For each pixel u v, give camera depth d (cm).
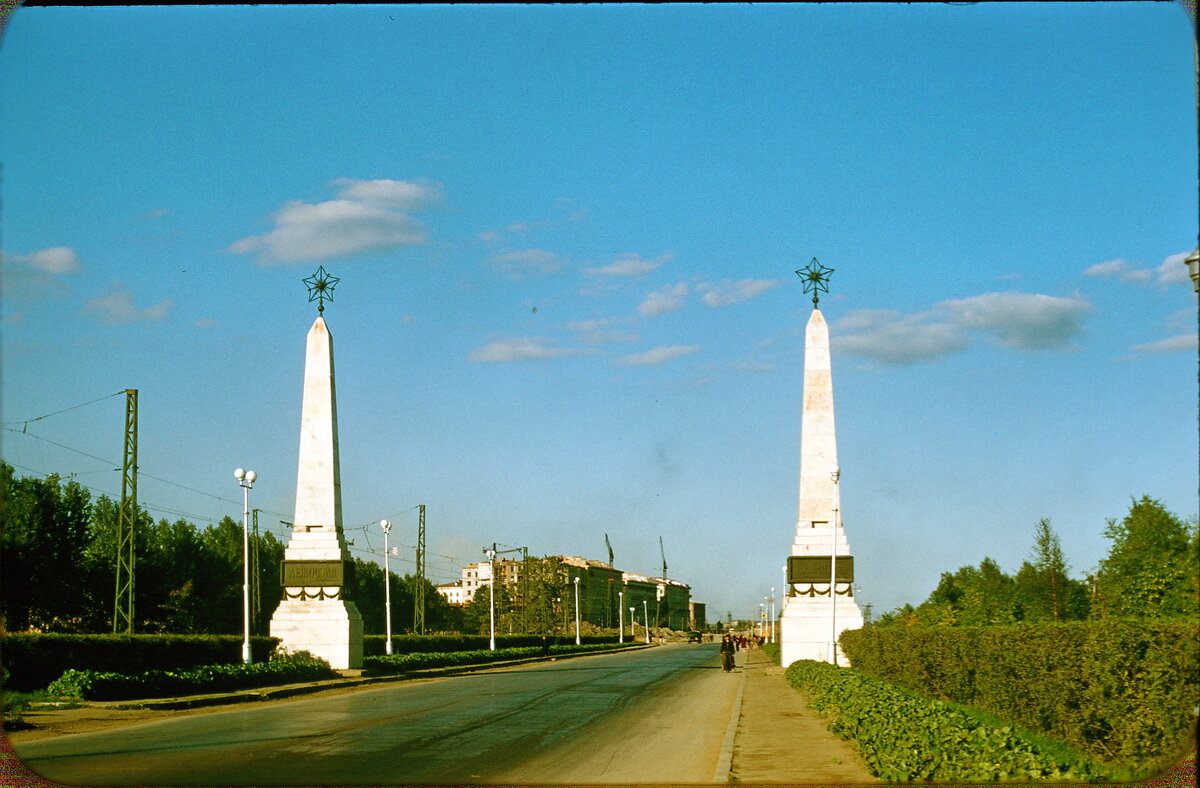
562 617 14350
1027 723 1762
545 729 2155
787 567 4675
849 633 4269
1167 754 1301
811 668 3484
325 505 4431
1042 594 3416
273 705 2889
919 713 1656
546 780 1420
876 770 1384
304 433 4462
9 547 5753
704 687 3716
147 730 2136
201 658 3822
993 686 1972
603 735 2038
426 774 1469
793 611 4616
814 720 2323
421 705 2850
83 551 6222
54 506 6031
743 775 1459
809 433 4703
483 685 3925
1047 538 3447
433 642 6575
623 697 3184
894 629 3173
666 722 2330
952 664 2325
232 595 8419
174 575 7738
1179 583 2069
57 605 6044
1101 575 2248
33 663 3061
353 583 4519
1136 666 1359
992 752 1279
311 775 1451
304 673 3875
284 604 4372
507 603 14238
